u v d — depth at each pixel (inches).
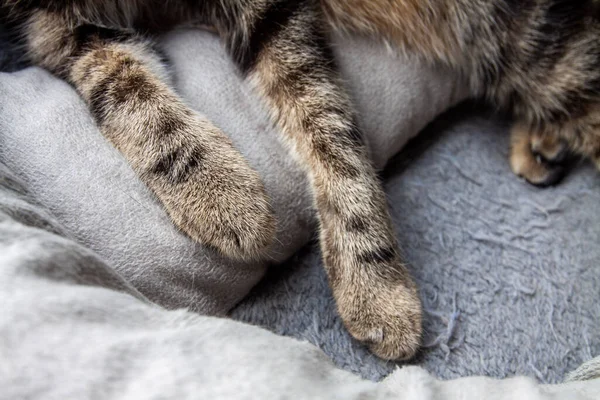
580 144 19.3
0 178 16.3
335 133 18.3
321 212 18.3
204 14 19.0
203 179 17.4
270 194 18.1
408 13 19.0
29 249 14.6
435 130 20.3
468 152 20.1
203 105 18.2
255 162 18.1
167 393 13.7
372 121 18.9
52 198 17.0
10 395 13.6
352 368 18.0
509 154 20.0
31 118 17.5
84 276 15.0
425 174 19.8
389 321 17.8
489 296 18.6
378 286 17.9
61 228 16.2
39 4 18.6
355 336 18.0
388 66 19.2
